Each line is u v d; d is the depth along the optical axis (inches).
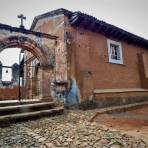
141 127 207.3
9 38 294.4
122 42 475.5
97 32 404.8
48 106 289.0
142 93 483.5
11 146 140.6
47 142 149.4
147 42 526.0
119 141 149.8
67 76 322.0
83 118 246.2
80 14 332.5
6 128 196.7
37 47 324.8
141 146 139.1
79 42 352.8
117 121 243.0
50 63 338.3
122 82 446.6
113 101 387.5
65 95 316.5
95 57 387.9
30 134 172.2
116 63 439.2
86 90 336.5
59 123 218.7
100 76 389.1
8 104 261.9
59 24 348.5
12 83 628.4
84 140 153.6
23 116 230.1
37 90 429.1
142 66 518.6
